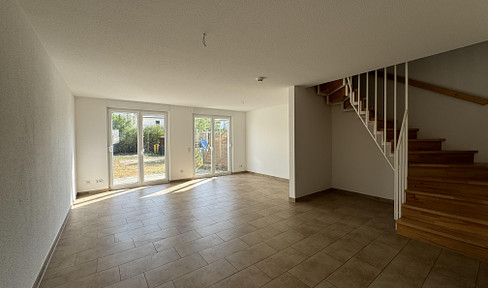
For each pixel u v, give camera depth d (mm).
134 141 5613
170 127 6129
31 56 1840
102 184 5070
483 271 1933
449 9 1662
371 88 4488
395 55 2615
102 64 2812
